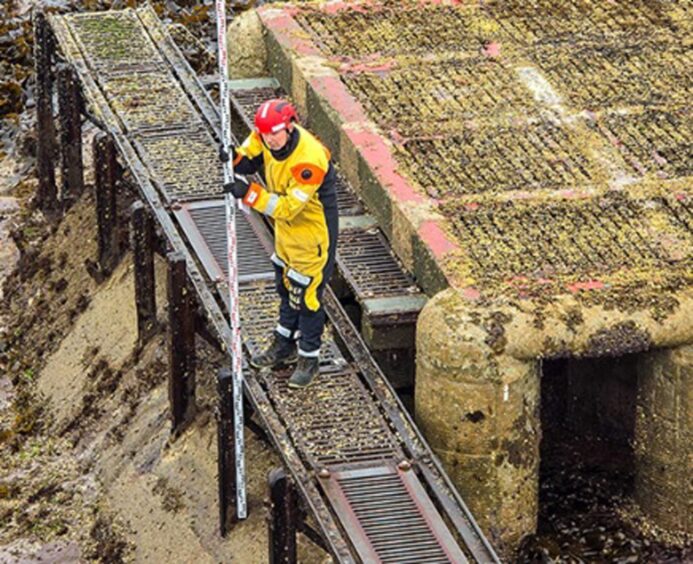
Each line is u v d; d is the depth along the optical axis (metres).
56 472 19.28
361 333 17.22
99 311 21.09
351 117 18.81
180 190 18.97
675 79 19.58
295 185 14.98
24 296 22.62
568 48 20.28
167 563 17.05
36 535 18.42
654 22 20.88
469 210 17.14
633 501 16.83
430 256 16.48
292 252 15.50
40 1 28.45
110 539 17.91
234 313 15.73
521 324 15.45
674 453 16.14
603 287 15.95
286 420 15.62
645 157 18.09
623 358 17.69
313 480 15.02
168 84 21.30
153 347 19.72
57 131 24.70
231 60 21.23
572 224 16.95
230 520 16.55
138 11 23.28
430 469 15.18
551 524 16.53
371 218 17.97
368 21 21.08
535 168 17.89
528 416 15.72
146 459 18.33
